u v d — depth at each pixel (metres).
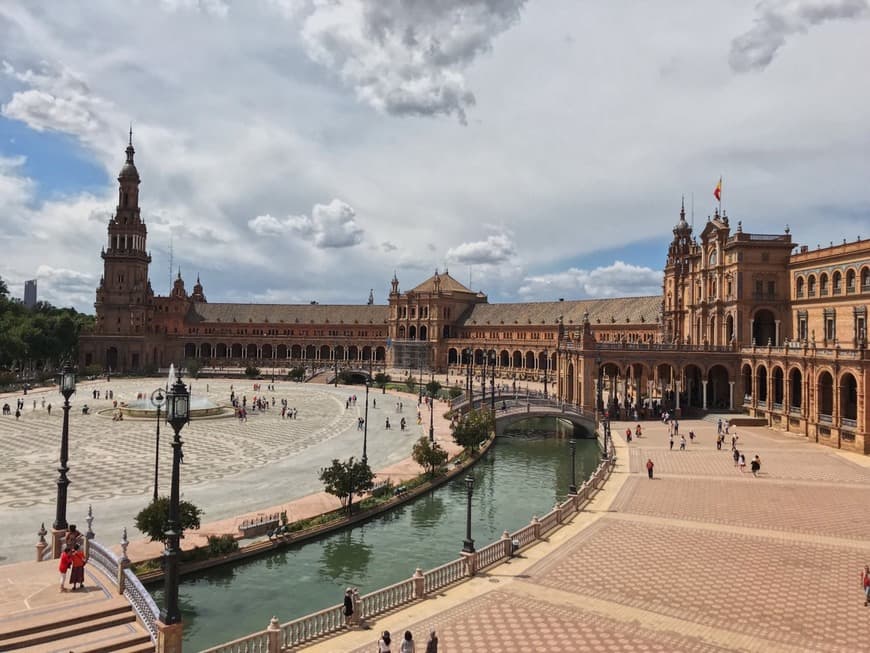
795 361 89.25
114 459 69.69
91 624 24.45
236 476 63.03
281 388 159.12
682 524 46.22
